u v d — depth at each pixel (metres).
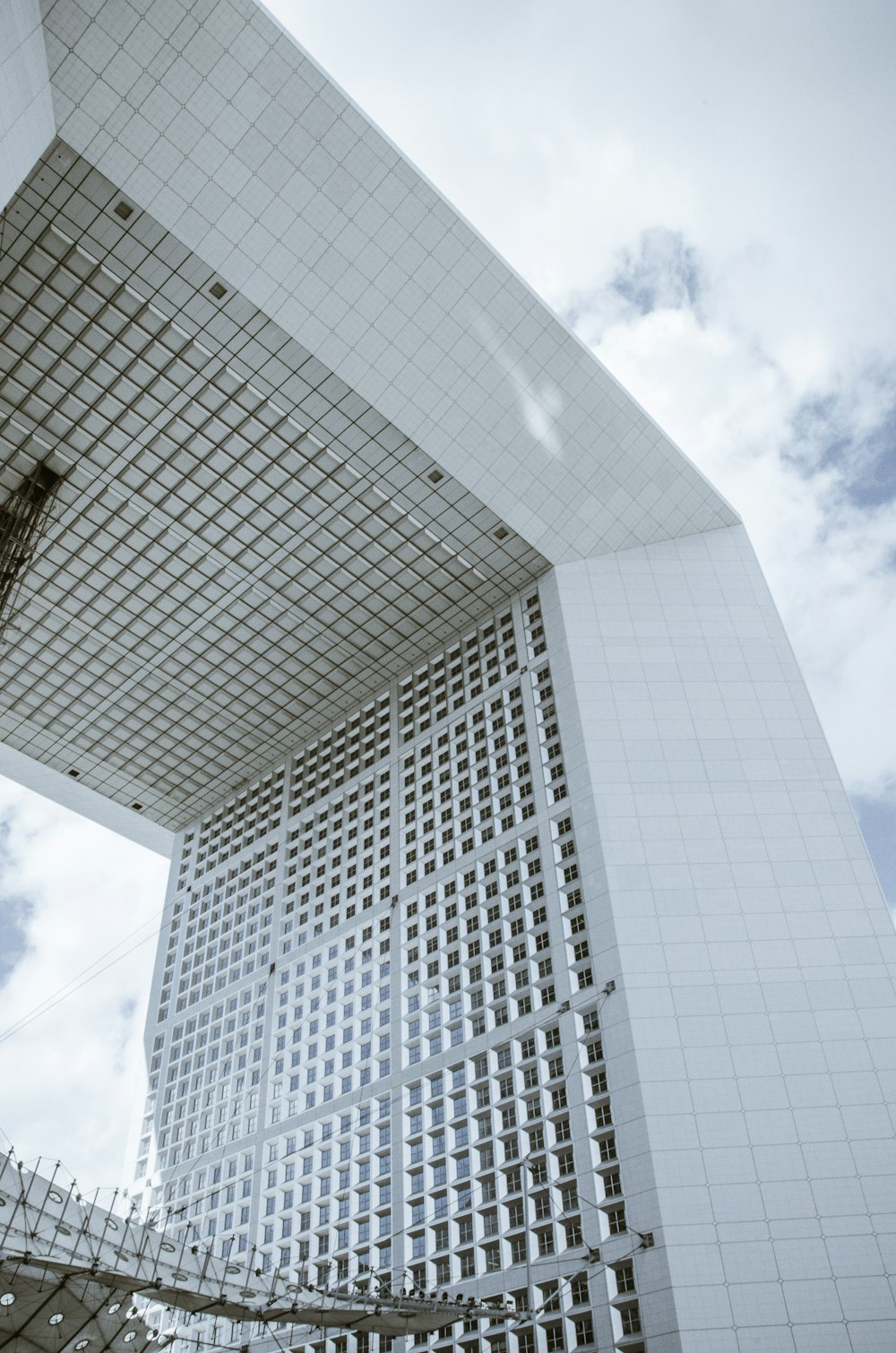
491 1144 45.94
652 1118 39.41
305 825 71.81
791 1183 37.25
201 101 45.78
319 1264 48.91
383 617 67.25
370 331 52.12
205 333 51.66
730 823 48.56
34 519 57.75
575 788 52.00
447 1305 38.03
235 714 74.88
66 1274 30.42
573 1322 38.16
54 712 74.25
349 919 62.62
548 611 60.69
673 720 53.06
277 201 48.31
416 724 67.75
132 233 48.22
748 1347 33.81
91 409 54.59
